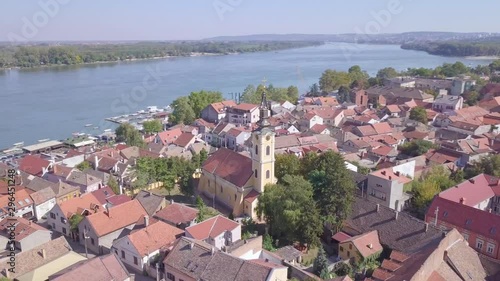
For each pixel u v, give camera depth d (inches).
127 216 3378.4
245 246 2768.2
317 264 2743.6
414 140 5659.5
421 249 2669.8
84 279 2311.8
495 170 4195.4
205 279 2422.5
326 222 3299.7
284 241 3267.7
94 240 3198.8
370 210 3289.9
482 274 2433.6
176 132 6707.7
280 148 5438.0
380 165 4630.9
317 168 3627.0
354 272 2751.0
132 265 2874.0
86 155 5447.8
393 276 2304.4
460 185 3585.1
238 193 3727.9
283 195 3240.7
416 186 3882.9
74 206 3563.0
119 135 6875.0
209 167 4205.2
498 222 2960.1
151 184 4574.3
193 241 2696.9
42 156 5733.3
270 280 2299.5
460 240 2618.1
